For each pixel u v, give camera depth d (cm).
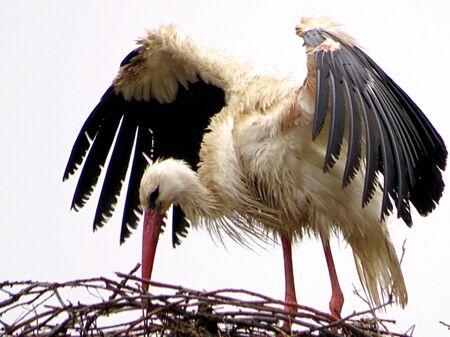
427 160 1274
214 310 1140
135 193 1532
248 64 1405
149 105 1525
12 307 1120
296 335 1123
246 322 1129
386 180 1207
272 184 1333
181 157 1518
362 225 1338
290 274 1371
